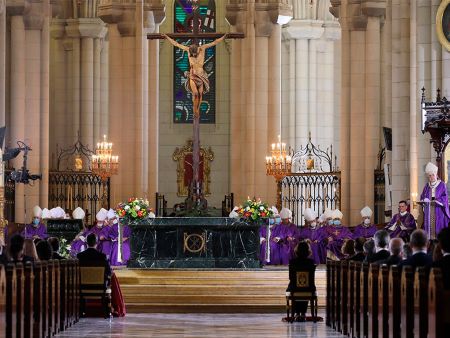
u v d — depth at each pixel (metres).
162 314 34.06
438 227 32.41
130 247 38.06
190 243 37.62
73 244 41.62
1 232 39.06
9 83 47.38
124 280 36.03
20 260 23.06
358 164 47.78
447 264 17.33
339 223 43.25
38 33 47.97
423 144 38.50
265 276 36.44
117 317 32.56
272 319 32.12
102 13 49.97
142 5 49.94
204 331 28.00
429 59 38.12
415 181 39.75
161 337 26.31
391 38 44.69
